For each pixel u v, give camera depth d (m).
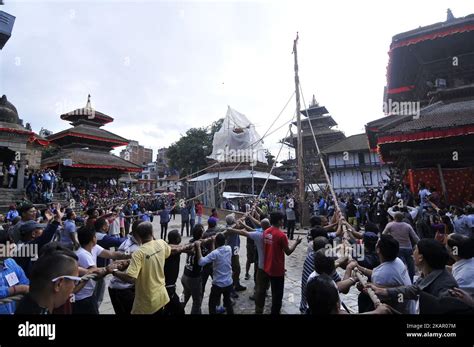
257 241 6.07
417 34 13.93
